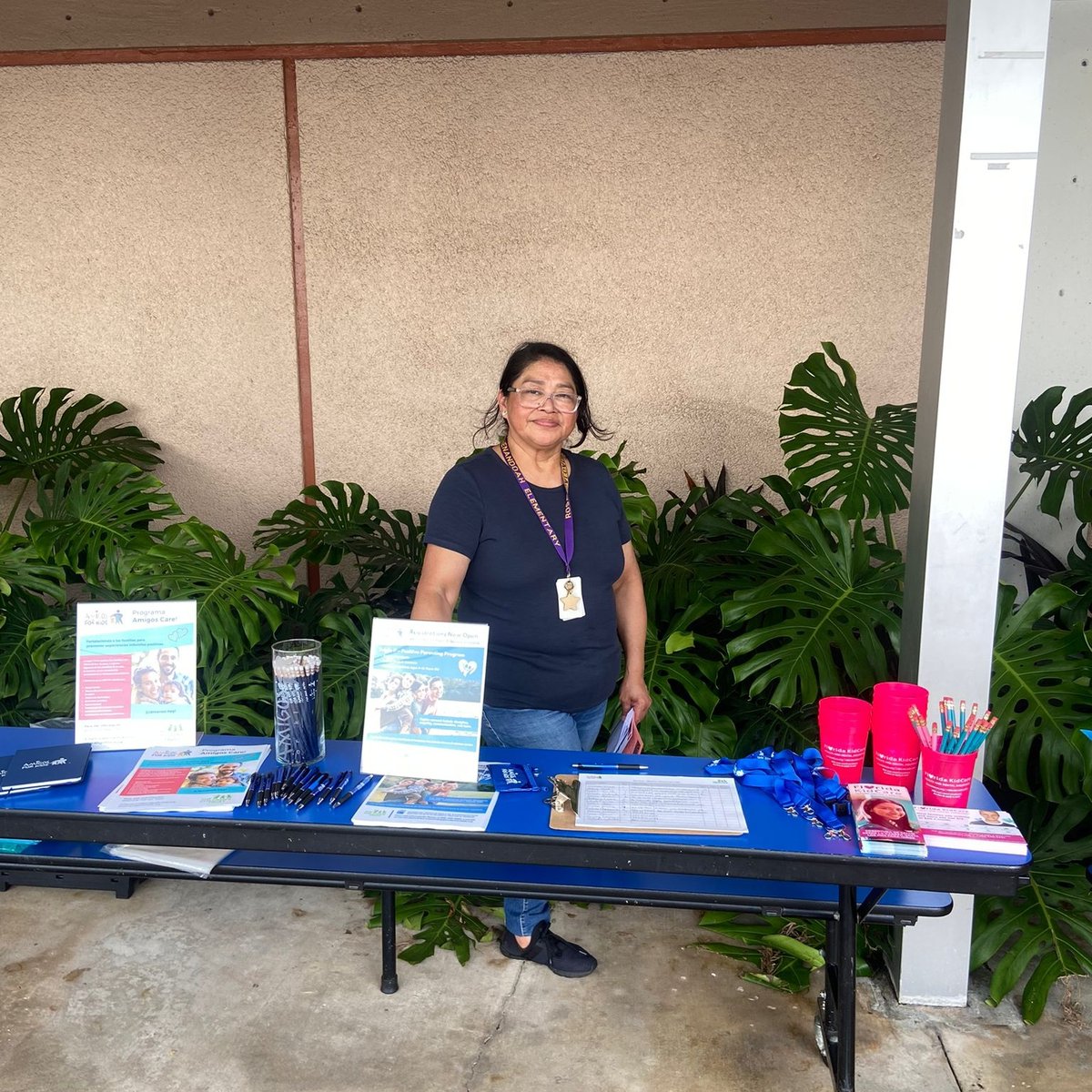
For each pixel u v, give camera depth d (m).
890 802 1.81
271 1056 2.23
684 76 3.63
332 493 3.56
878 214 3.64
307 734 2.02
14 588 3.45
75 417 3.86
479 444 3.94
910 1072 2.19
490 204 3.77
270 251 3.89
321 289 3.89
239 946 2.67
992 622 2.28
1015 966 2.38
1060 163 3.55
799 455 3.00
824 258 3.70
